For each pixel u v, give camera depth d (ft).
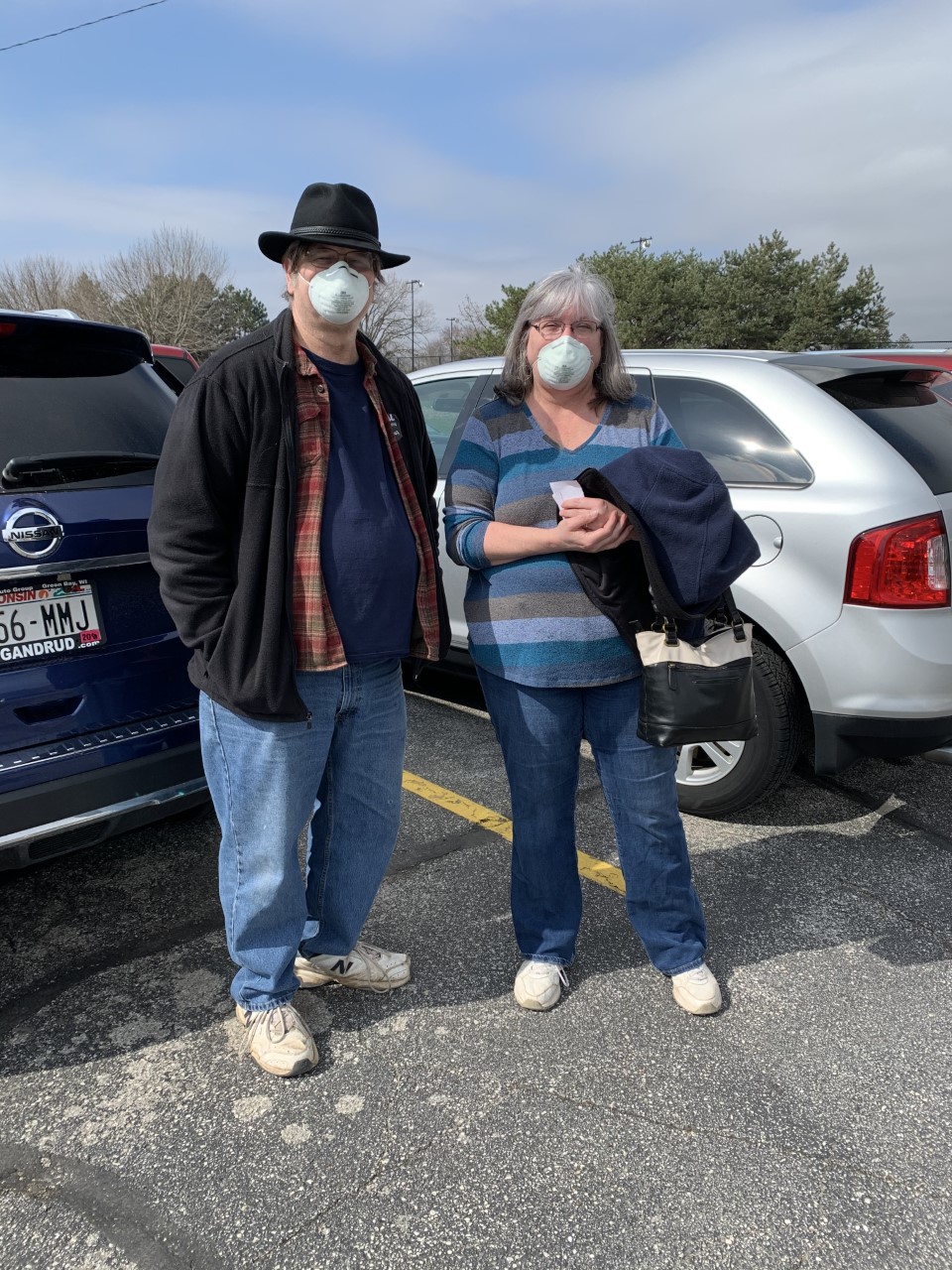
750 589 9.36
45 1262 5.12
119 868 9.53
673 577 6.03
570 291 6.32
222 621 5.70
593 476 6.15
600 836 10.20
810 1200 5.55
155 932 8.38
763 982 7.63
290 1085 6.48
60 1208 5.48
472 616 6.97
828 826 10.36
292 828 6.22
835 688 9.02
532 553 6.37
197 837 10.21
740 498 9.54
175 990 7.55
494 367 12.95
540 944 7.38
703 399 10.32
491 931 8.39
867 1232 5.34
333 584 5.93
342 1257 5.16
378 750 6.75
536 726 6.84
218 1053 6.84
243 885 6.32
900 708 8.79
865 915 8.61
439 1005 7.37
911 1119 6.19
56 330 7.49
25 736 6.72
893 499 8.74
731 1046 6.89
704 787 10.23
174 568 5.58
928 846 9.91
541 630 6.58
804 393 9.61
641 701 6.57
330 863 7.04
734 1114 6.22
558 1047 6.88
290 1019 6.68
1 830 6.54
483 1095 6.39
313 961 7.48
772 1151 5.91
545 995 7.26
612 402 6.84
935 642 8.68
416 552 6.44
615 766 6.95
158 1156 5.86
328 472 5.87
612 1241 5.27
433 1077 6.57
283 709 5.70
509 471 6.82
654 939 7.33
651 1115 6.20
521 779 7.03
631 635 6.58
